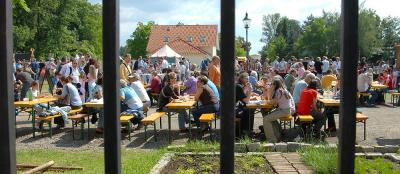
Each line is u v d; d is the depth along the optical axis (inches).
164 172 266.8
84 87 582.2
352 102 96.3
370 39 2947.8
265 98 476.1
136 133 450.0
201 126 431.5
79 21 2603.3
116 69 99.0
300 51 3543.3
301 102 411.2
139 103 462.0
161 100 478.6
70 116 439.2
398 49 1494.8
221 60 97.3
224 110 97.3
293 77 631.8
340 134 97.8
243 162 290.7
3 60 100.2
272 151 335.0
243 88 426.9
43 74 899.4
